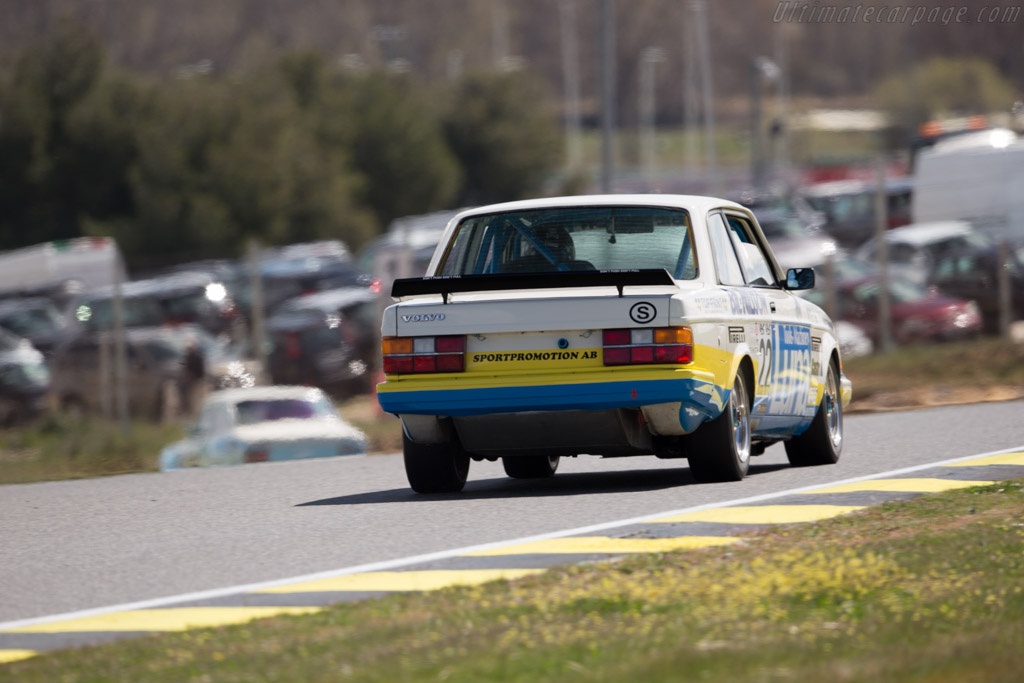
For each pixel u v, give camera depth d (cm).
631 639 2000
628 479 4041
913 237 11662
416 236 15462
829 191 15375
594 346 3481
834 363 4516
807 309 4309
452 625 2147
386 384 3584
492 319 3519
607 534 2923
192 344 10275
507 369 3516
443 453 3738
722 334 3603
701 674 1797
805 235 14062
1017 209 12412
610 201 3769
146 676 1958
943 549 2541
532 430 3575
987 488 3241
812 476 3762
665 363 3450
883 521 2897
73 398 10269
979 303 10612
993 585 2258
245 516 3512
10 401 10531
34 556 3069
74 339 10494
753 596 2244
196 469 4900
